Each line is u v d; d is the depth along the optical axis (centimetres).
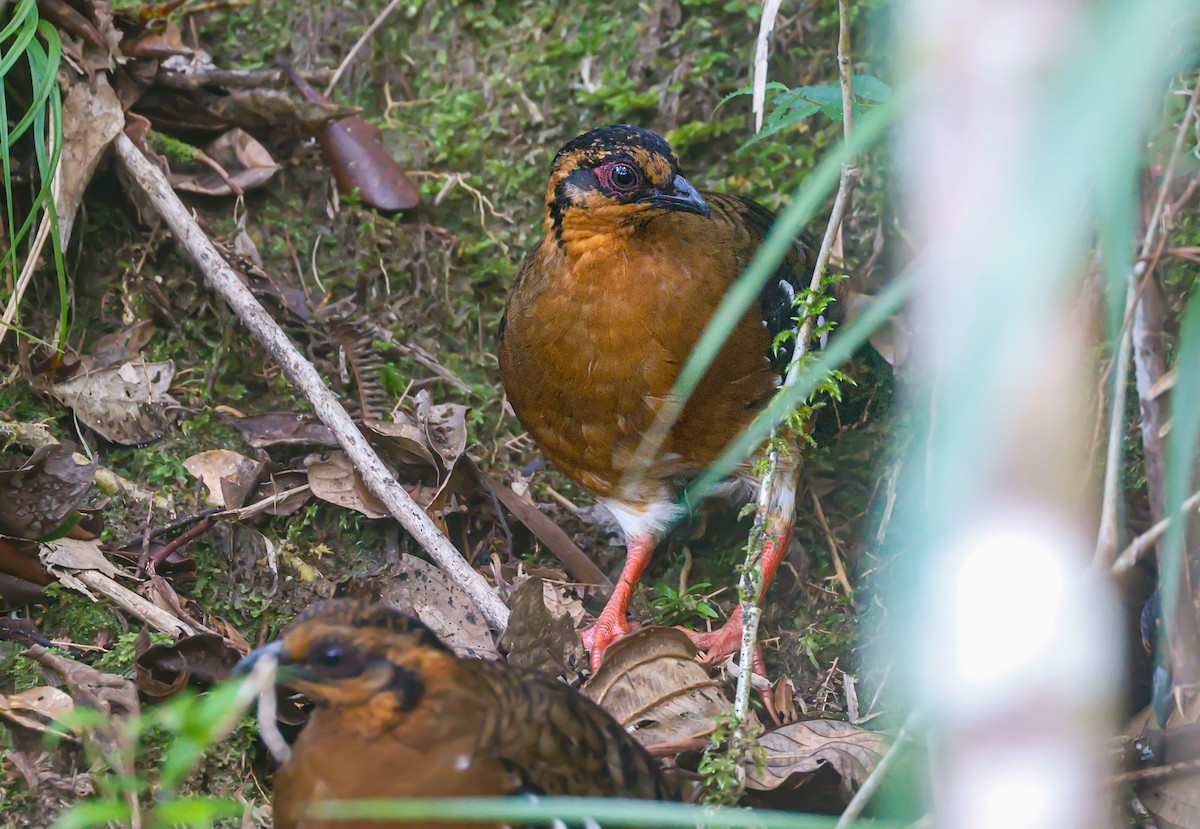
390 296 1107
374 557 925
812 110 827
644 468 894
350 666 556
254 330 955
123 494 880
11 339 907
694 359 443
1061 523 341
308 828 563
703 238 857
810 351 862
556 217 851
